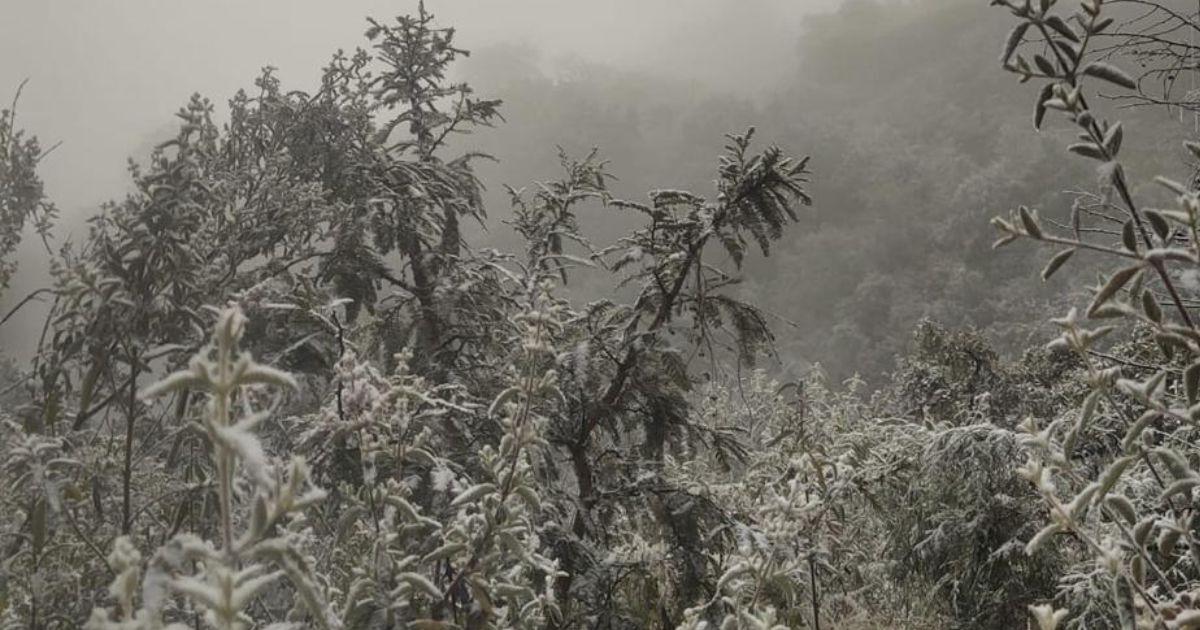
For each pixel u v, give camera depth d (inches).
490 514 75.3
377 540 73.8
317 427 82.3
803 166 153.9
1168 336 50.6
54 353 95.5
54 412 91.1
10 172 117.8
